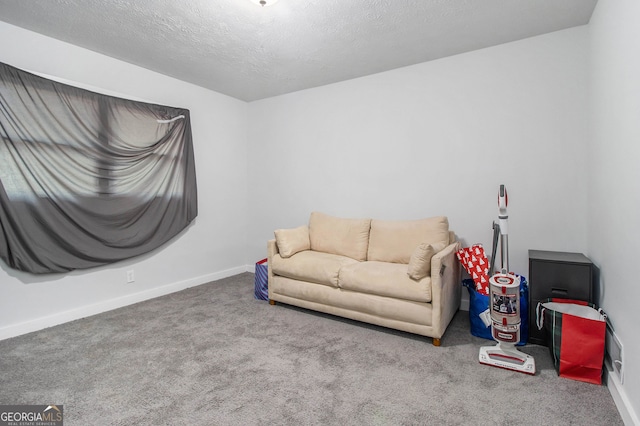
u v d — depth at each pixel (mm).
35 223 2438
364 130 3471
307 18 2309
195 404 1587
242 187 4379
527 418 1486
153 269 3326
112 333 2424
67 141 2598
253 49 2807
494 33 2545
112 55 2916
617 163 1719
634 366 1422
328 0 2086
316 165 3832
